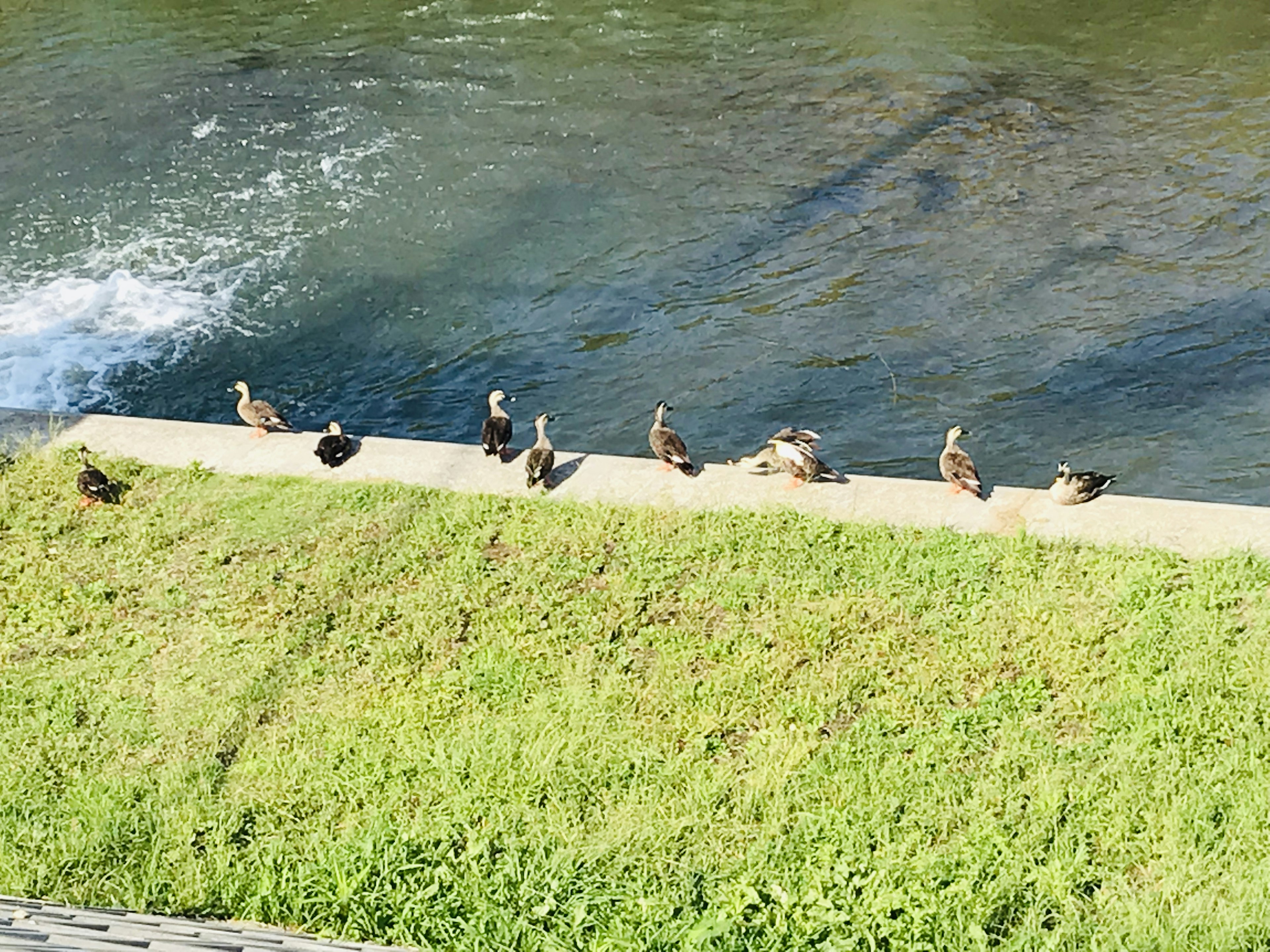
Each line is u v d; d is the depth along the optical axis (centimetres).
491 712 1118
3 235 2366
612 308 2109
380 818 1004
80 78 3008
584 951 881
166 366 2012
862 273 2155
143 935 831
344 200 2448
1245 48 2906
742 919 891
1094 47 2952
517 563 1304
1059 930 875
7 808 1034
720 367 1945
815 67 2919
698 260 2222
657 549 1303
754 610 1217
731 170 2498
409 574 1305
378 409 1908
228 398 1942
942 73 2855
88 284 2217
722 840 977
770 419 1825
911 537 1296
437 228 2352
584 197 2428
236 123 2758
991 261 2162
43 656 1217
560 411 1873
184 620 1260
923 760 1032
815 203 2373
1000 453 1731
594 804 1019
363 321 2109
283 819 1024
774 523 1328
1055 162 2464
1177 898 898
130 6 3431
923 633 1173
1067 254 2167
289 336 2080
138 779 1062
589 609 1230
